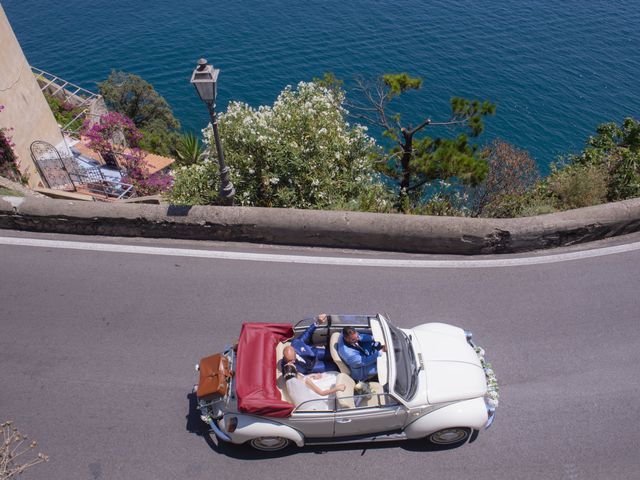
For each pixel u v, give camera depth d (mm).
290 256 9047
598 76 48969
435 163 14570
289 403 5852
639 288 8469
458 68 49219
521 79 47844
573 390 6930
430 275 8711
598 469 6082
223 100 44438
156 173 20969
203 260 8938
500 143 13875
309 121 10992
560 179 11891
